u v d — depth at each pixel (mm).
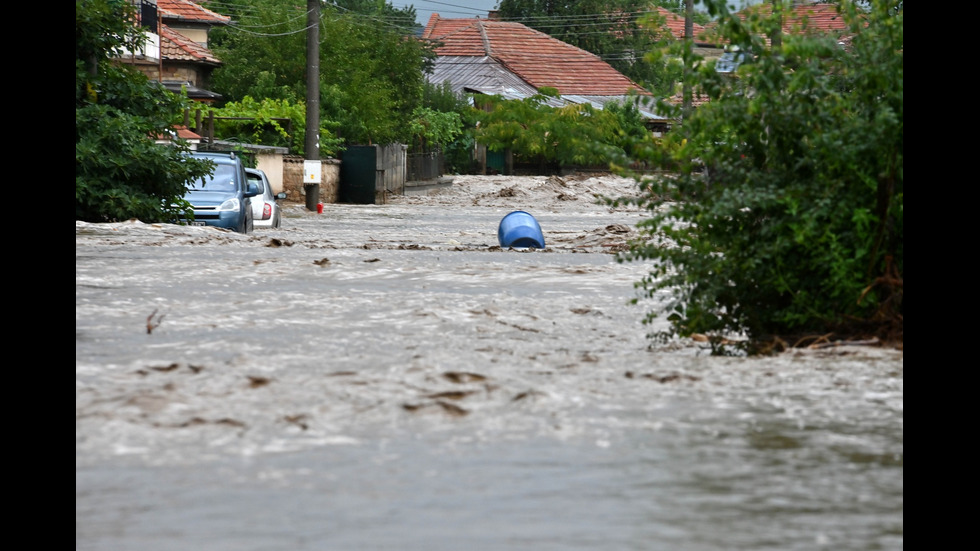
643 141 19469
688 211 18766
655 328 21766
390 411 12391
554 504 9133
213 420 11906
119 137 47375
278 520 8656
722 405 12953
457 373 14414
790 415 12414
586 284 30109
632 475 9977
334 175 98000
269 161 85625
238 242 42188
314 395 13133
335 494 9344
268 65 118125
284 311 22766
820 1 19047
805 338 17984
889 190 17453
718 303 19078
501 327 21156
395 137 127438
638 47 196000
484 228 64938
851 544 8273
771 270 18328
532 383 14055
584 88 176375
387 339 18891
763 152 18906
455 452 10727
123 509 8945
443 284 29609
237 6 151875
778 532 8516
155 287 26656
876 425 11969
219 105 117000
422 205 97625
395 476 9906
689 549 8102
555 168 154375
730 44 18922
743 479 9922
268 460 10414
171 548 8031
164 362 15773
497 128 149625
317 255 37875
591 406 12812
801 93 18438
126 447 10883
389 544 8141
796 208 17688
